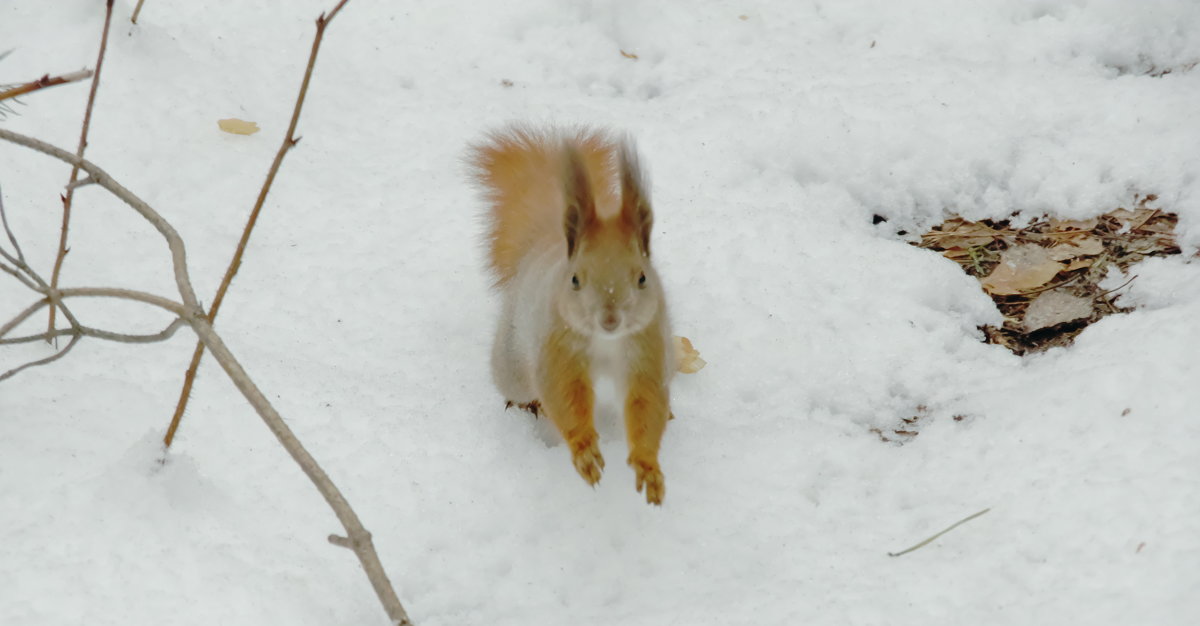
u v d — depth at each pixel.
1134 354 7.05
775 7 10.86
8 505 5.95
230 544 6.00
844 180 9.17
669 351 6.67
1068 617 5.53
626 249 6.05
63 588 5.59
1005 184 9.11
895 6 10.70
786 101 9.70
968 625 5.62
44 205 8.27
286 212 8.68
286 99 9.70
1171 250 8.30
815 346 7.78
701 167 9.21
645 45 10.57
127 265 7.97
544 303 6.54
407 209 8.80
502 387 7.10
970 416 7.16
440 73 10.20
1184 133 8.98
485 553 6.32
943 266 8.34
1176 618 5.37
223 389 6.96
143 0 9.66
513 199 7.80
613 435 7.14
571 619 6.00
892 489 6.70
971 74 9.81
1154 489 6.07
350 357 7.58
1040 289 8.27
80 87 9.14
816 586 6.00
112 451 6.36
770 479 6.78
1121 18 10.20
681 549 6.38
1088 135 9.17
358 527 4.62
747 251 8.45
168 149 8.95
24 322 7.28
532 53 10.44
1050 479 6.38
